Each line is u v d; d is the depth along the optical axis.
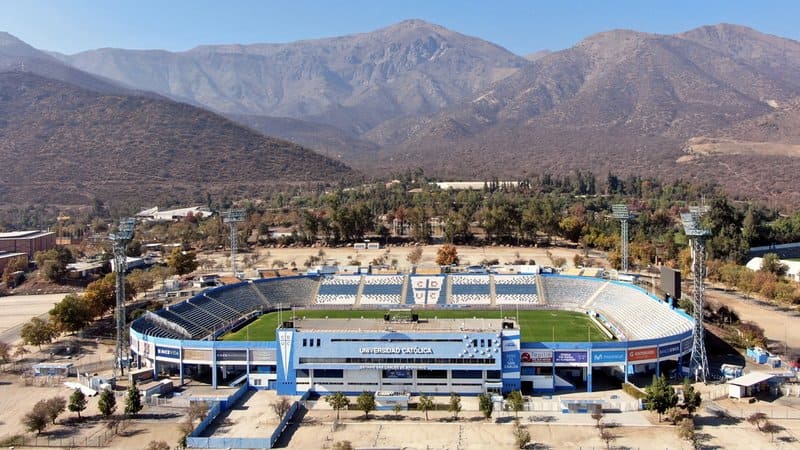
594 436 143.88
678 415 150.38
